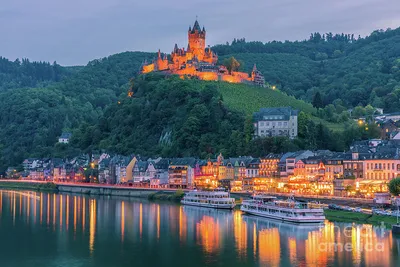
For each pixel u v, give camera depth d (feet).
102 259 571.69
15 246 630.74
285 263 546.67
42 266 549.54
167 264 549.95
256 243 630.33
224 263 549.95
